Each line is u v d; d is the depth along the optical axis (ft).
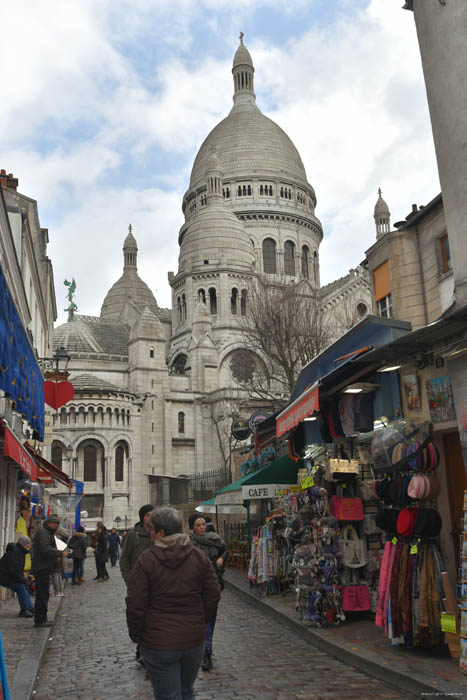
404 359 33.22
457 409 28.78
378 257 61.72
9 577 45.52
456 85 33.53
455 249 33.81
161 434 240.94
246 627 40.75
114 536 110.42
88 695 25.18
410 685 24.14
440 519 29.14
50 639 38.60
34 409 53.01
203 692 24.86
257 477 59.21
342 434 40.91
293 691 24.57
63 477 78.38
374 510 39.63
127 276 366.63
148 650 16.58
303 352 122.62
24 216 66.03
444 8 34.53
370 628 35.60
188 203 361.10
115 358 262.26
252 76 408.87
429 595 28.55
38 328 93.97
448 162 34.19
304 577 39.01
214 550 32.37
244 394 240.53
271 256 333.62
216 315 277.03
